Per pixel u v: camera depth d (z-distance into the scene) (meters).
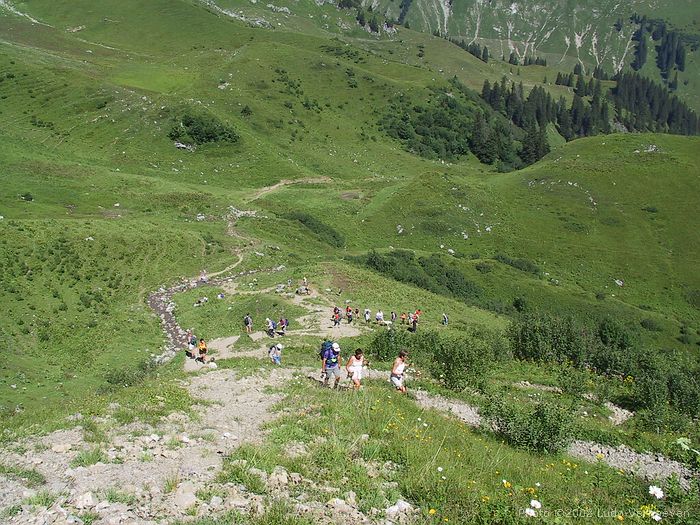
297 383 21.45
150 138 123.88
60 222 70.38
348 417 14.77
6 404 33.59
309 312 49.12
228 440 13.06
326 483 10.17
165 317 54.41
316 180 122.94
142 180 99.12
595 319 79.94
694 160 125.38
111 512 8.45
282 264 73.56
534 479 12.21
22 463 10.62
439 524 8.91
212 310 53.16
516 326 40.72
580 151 136.00
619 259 99.62
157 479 10.02
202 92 151.75
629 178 120.31
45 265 58.78
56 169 96.12
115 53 190.38
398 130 172.12
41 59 150.12
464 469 11.96
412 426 15.12
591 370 35.56
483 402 22.52
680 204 111.94
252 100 155.50
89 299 55.09
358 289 59.62
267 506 8.79
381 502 9.45
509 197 117.75
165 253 70.06
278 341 40.56
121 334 48.97
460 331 49.56
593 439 19.64
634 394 27.28
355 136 161.50
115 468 10.59
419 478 10.72
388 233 101.25
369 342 37.91
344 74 192.25
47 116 124.56
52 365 42.25
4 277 53.81
